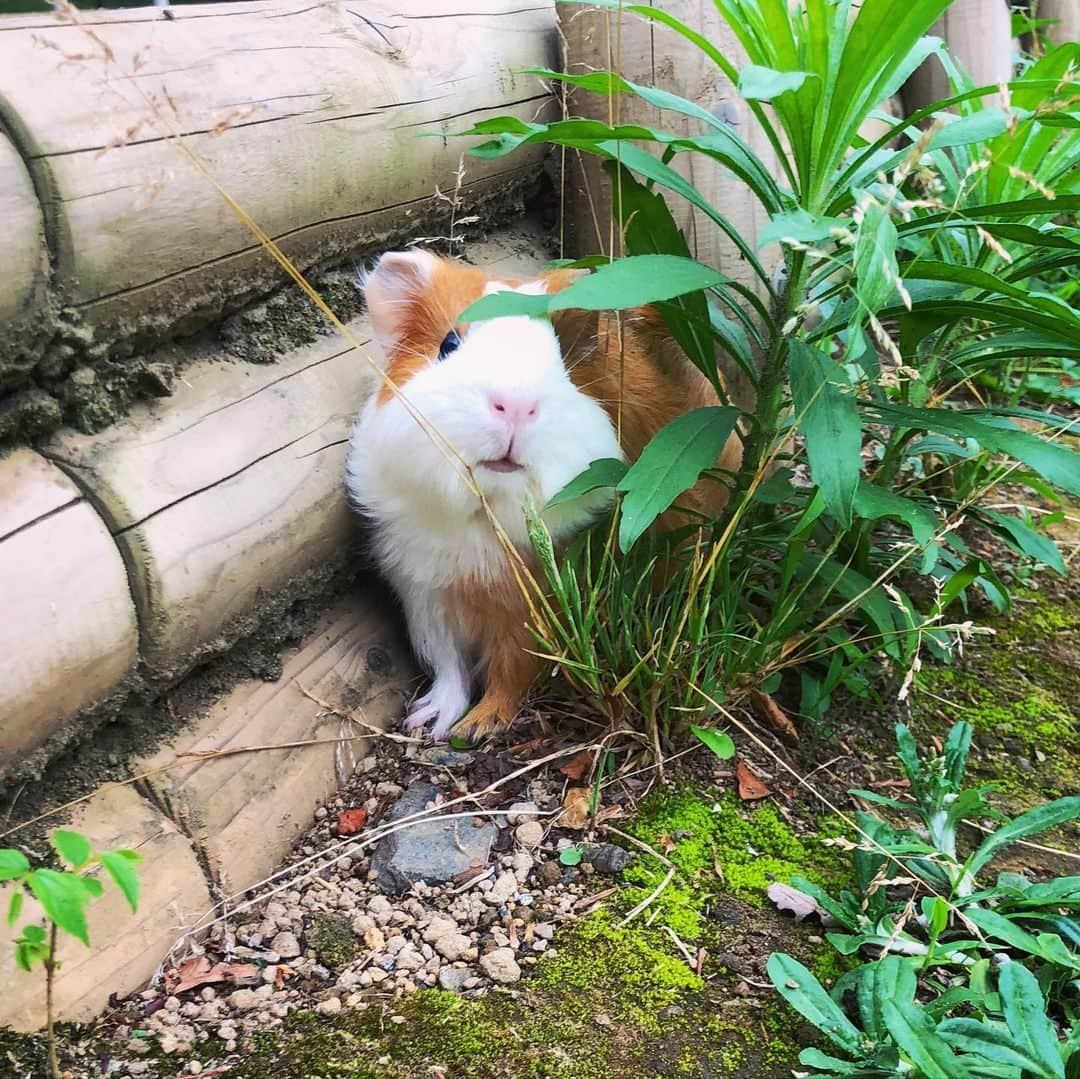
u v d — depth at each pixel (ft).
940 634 1.18
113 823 0.92
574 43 1.42
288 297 1.16
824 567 1.12
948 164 1.23
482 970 0.89
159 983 0.88
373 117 1.19
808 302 1.05
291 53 1.11
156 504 0.93
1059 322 0.92
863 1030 0.79
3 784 0.85
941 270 0.90
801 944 0.90
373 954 0.91
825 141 0.93
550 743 1.12
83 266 0.88
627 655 1.08
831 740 1.12
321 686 1.12
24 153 0.84
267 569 1.04
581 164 1.50
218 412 1.04
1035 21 2.02
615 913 0.93
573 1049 0.82
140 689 0.94
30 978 0.82
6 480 0.87
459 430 1.01
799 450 1.29
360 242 1.25
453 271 1.15
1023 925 0.89
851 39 0.84
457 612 1.16
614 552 1.13
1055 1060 0.73
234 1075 0.80
